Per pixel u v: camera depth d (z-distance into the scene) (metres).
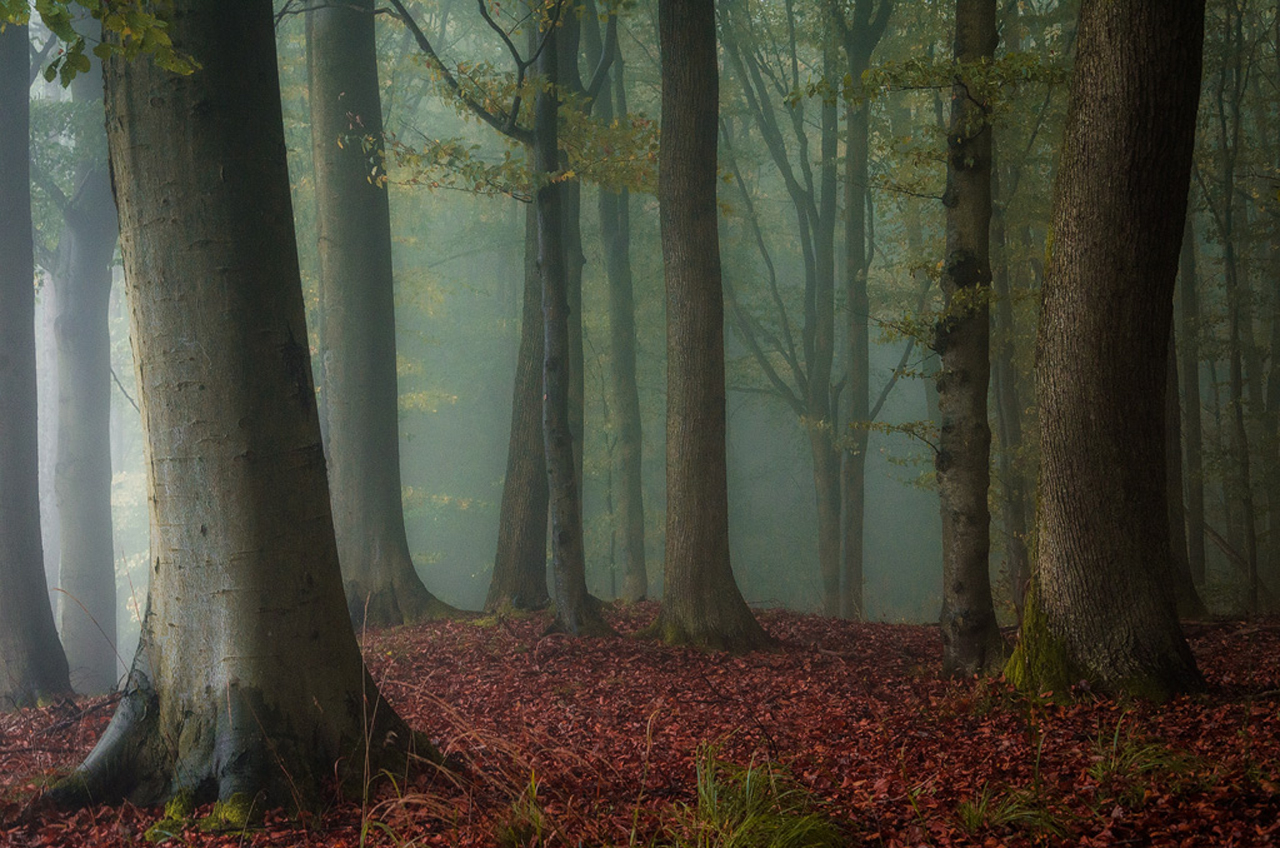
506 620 13.55
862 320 22.16
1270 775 4.54
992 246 18.14
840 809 4.82
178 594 5.39
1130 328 7.19
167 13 5.25
